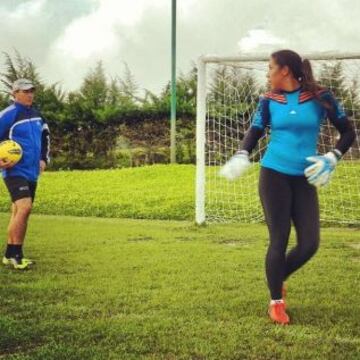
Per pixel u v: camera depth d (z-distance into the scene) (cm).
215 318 485
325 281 614
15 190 683
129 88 2250
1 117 684
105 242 869
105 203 1454
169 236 941
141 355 405
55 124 2042
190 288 584
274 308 473
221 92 1417
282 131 469
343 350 413
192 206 1382
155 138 2073
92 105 2067
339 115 472
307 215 470
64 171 1953
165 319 480
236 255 762
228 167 470
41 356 403
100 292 568
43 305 526
